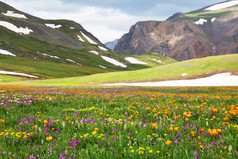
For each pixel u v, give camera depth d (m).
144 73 92.31
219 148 3.98
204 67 83.00
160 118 6.62
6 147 4.07
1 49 174.38
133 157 3.59
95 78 91.81
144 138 4.54
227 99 12.25
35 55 194.12
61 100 11.73
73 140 4.43
